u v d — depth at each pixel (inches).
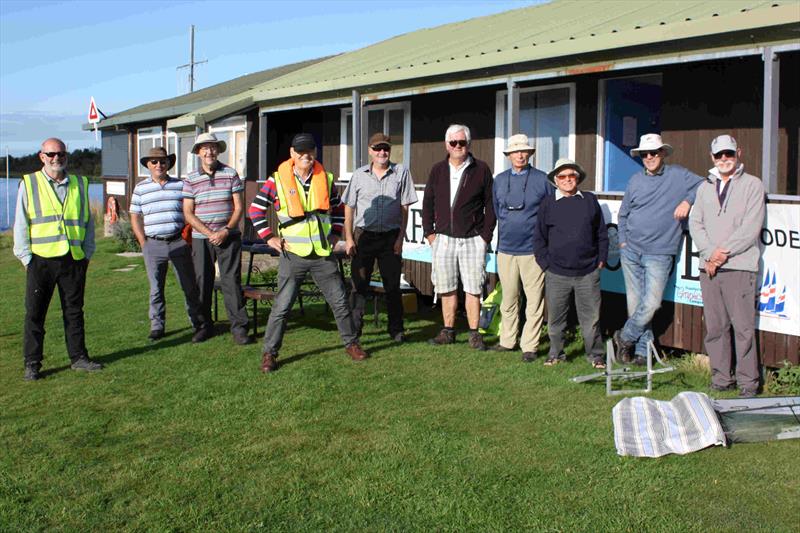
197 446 203.3
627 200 265.1
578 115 384.5
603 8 413.1
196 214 312.3
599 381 254.2
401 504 168.6
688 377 256.4
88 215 282.5
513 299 292.8
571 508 165.5
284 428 215.0
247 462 191.8
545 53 313.6
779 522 158.6
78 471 188.9
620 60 291.7
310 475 183.8
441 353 295.4
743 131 319.9
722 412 202.2
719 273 237.1
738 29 251.1
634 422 202.8
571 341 310.2
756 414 201.8
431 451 196.1
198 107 713.0
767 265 242.4
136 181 884.0
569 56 306.2
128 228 698.8
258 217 276.4
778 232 238.7
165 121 804.0
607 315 299.0
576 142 386.3
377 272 420.5
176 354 301.3
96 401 243.9
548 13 470.3
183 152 661.9
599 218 268.1
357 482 178.4
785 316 238.5
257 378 264.1
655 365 271.4
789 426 201.3
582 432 207.6
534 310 281.6
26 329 271.0
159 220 323.9
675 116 342.3
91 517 165.9
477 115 431.2
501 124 417.4
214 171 313.1
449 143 293.6
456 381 257.0
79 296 280.8
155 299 329.4
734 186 233.1
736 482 176.2
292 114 591.8
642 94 388.5
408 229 386.6
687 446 193.5
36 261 270.7
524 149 281.0
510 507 166.4
